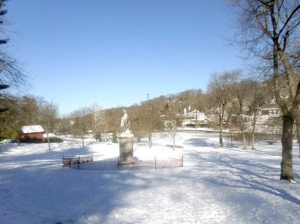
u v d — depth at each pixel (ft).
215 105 266.77
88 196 63.26
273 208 48.73
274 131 276.00
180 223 44.98
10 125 277.03
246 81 219.61
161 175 90.27
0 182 79.46
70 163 126.72
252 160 136.36
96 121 366.84
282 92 87.20
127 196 62.95
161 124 335.26
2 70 72.43
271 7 68.33
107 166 120.88
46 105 349.41
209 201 56.44
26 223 42.65
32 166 125.59
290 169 71.26
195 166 115.75
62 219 46.06
